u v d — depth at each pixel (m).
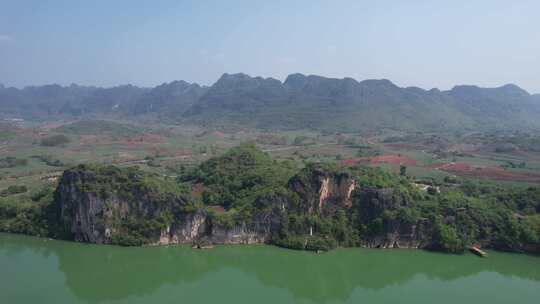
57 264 103.00
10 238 117.50
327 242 114.88
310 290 95.69
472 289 97.25
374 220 117.06
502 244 117.31
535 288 97.94
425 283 100.25
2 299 85.62
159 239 114.88
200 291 93.25
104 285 94.06
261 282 98.75
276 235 117.69
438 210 120.31
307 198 119.06
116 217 114.81
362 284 99.31
